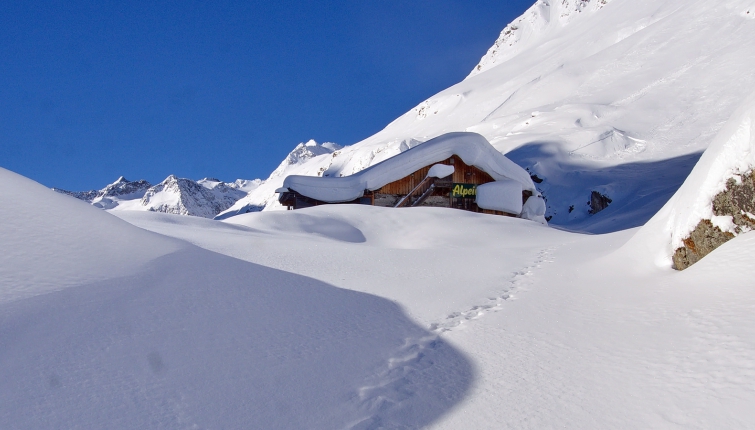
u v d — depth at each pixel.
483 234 19.20
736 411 3.08
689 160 46.28
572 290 7.48
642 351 4.43
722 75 63.16
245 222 19.75
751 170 5.93
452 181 30.19
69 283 5.63
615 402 3.65
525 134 63.84
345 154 118.25
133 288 6.06
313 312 6.77
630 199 39.50
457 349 5.58
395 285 9.02
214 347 5.03
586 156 53.25
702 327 4.45
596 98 73.38
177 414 3.72
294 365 4.91
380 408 4.12
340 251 12.36
